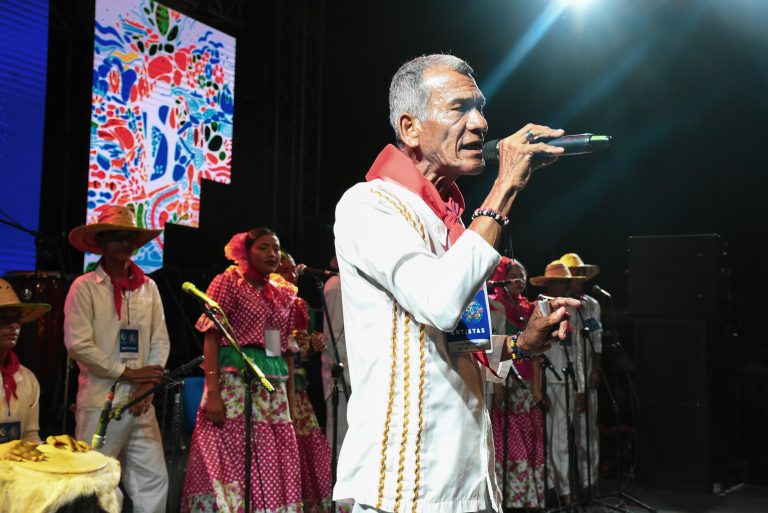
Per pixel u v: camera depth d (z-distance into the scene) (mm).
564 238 9602
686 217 8938
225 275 4219
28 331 5352
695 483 6492
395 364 1439
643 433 6711
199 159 8367
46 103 7789
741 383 7137
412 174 1562
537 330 1670
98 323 3840
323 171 10445
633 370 7336
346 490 1448
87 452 2219
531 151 1444
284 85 9320
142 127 7816
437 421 1427
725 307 6738
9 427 3396
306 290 7426
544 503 5316
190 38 8328
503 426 5555
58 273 5625
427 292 1333
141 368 3902
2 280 3469
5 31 6836
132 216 4039
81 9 7805
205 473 4023
